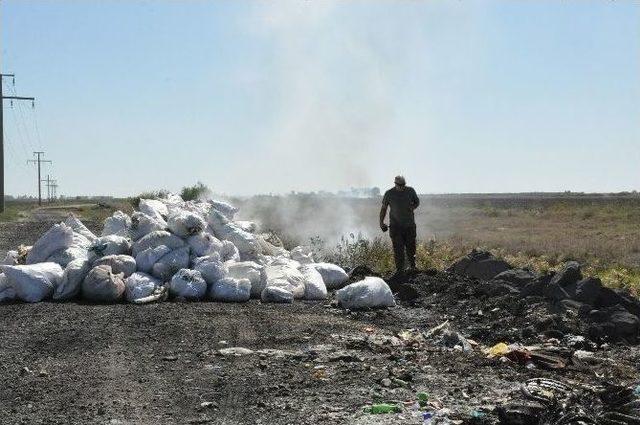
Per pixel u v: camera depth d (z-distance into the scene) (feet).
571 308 36.55
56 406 21.84
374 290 39.93
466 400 22.21
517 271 43.19
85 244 45.39
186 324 33.47
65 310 37.22
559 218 157.58
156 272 42.22
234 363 26.73
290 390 23.22
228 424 20.10
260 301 41.63
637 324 33.91
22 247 47.57
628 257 69.97
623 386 22.75
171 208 53.06
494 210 205.46
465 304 40.01
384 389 23.31
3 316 35.78
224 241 46.06
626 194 528.63
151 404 21.97
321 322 34.76
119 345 29.68
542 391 22.38
